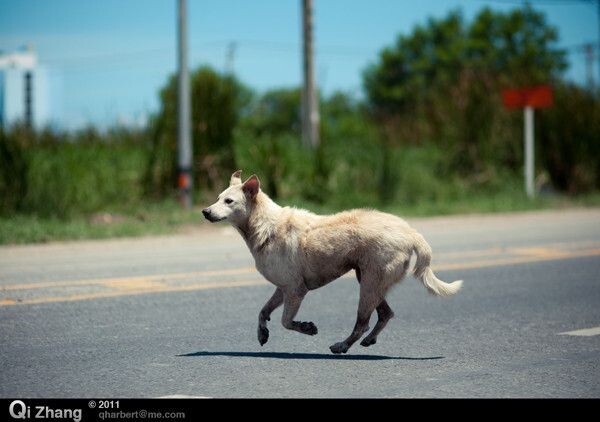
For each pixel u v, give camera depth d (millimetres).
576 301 15930
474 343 12609
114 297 15781
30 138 33438
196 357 11617
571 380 10492
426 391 10000
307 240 11805
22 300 15383
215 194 34125
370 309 11750
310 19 41531
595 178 41188
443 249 23141
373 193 36219
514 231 27859
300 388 10125
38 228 25875
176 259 21156
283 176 35031
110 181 32781
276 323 14086
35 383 10234
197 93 35219
